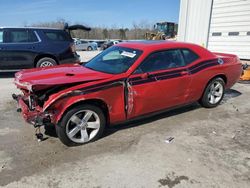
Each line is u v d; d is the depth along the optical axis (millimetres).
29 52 8852
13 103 5973
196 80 5117
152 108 4586
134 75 4223
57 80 3805
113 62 4625
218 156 3686
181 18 13406
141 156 3652
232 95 6988
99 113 4008
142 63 4352
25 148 3848
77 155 3672
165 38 25344
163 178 3158
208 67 5316
